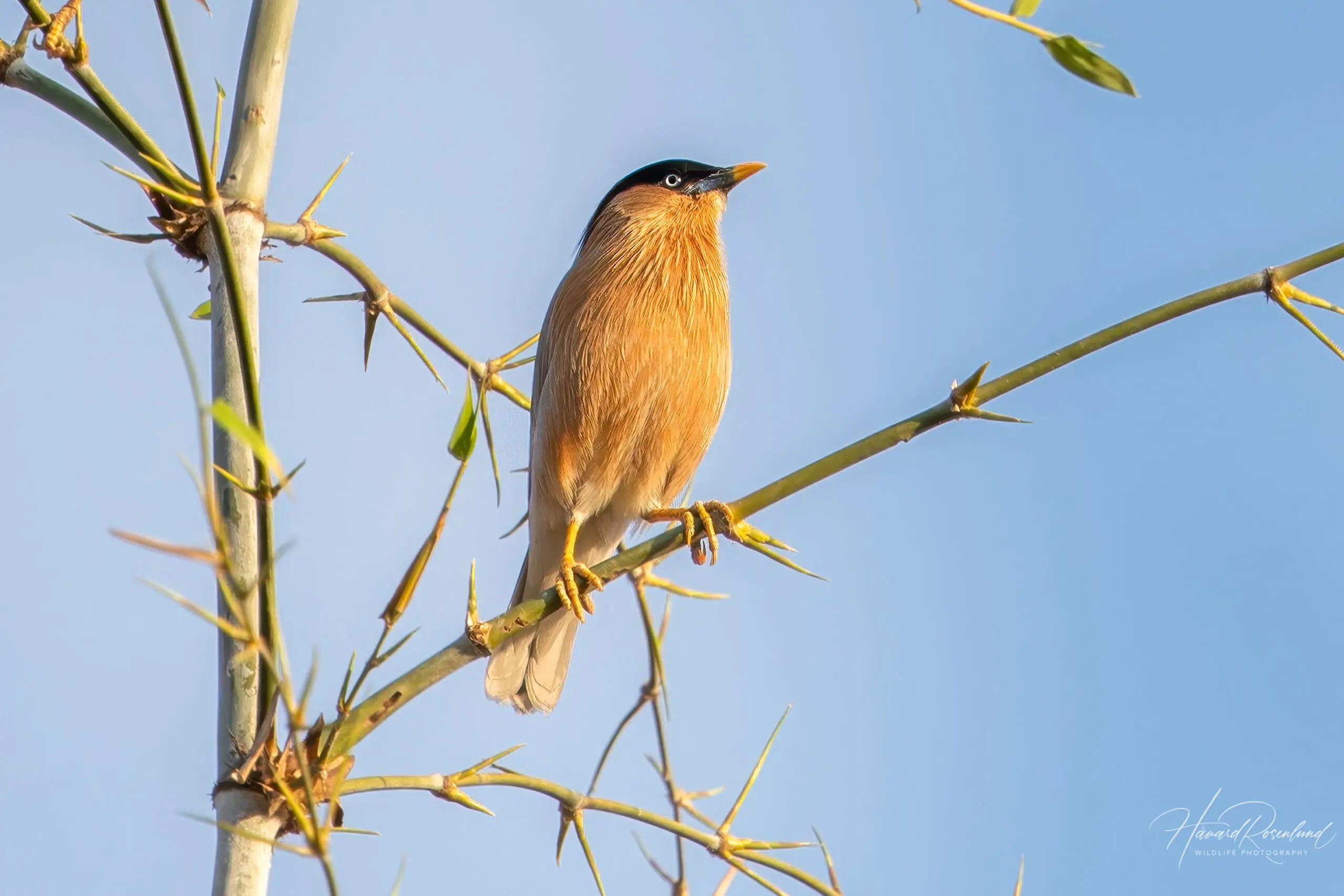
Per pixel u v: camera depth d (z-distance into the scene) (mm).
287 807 4773
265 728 4758
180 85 4457
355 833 5031
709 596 7594
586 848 6391
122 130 5168
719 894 6609
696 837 6699
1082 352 5930
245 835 4148
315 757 4855
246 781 4754
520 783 6258
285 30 5848
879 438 6059
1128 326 5918
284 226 6852
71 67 5039
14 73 5637
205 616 3881
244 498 5180
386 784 5453
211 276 5469
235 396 5293
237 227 5504
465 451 4777
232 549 5113
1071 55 4734
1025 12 5039
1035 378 5949
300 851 4145
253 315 5461
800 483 6230
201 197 5090
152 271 5137
